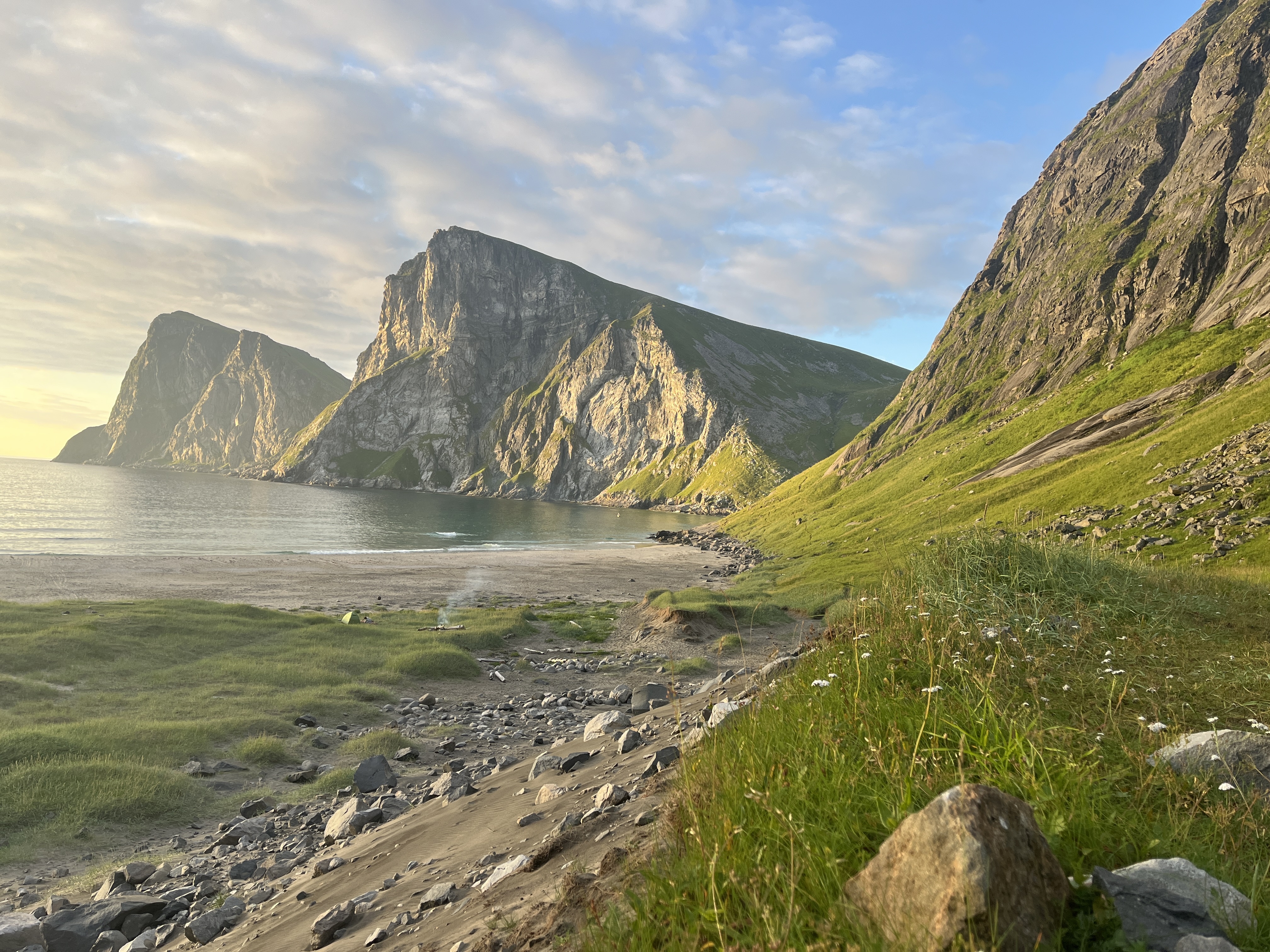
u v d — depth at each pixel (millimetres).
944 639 6785
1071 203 131375
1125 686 5684
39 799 14750
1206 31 123875
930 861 2588
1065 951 2475
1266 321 68875
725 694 11969
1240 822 3576
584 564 93938
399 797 15477
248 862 12367
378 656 31359
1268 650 7777
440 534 139625
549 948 3793
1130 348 92688
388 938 6082
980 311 139875
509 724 23562
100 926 10117
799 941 2609
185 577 65000
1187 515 39219
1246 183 88562
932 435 117562
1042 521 14477
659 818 5297
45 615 33156
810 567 64000
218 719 21078
